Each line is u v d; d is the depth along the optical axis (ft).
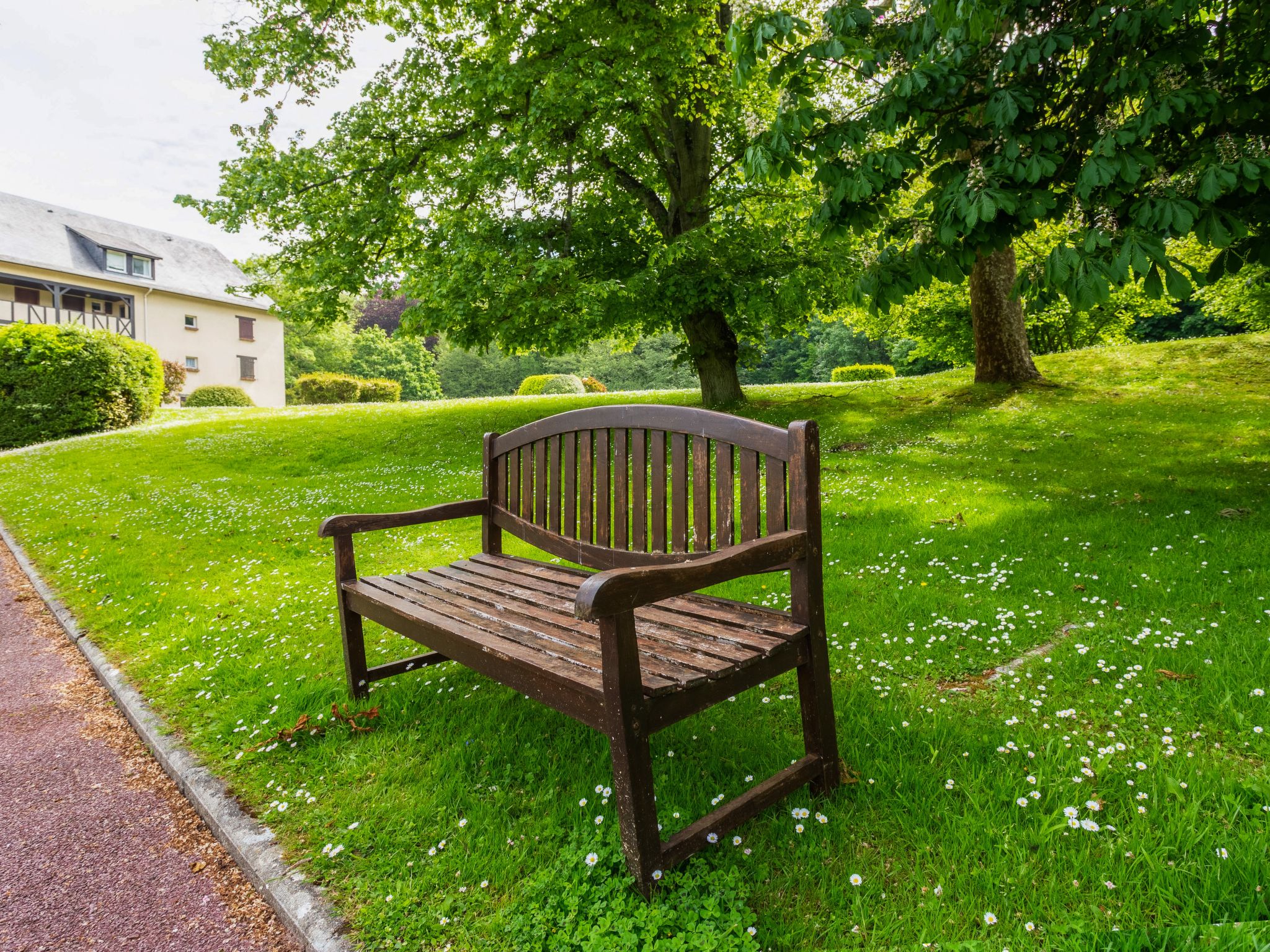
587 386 107.14
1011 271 43.06
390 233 39.70
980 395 41.63
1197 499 19.19
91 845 7.46
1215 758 7.33
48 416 55.57
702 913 5.44
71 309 97.50
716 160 46.14
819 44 15.37
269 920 6.26
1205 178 12.80
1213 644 10.05
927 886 5.79
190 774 8.37
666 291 38.91
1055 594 12.99
